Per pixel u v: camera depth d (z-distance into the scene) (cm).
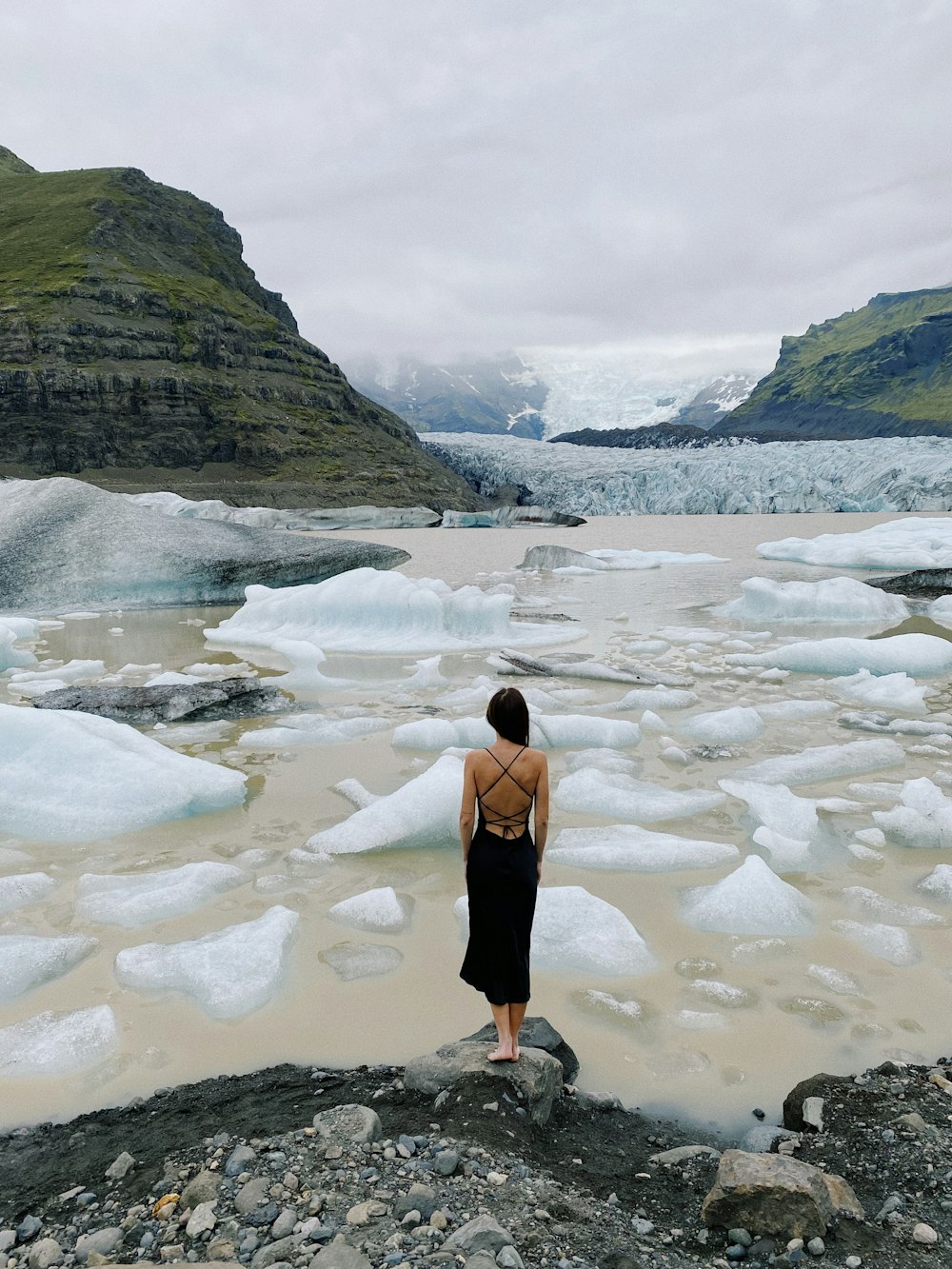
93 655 1371
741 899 490
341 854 587
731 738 852
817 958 441
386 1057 356
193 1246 236
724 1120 316
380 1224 238
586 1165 283
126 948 453
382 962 438
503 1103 300
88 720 775
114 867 573
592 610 1777
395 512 7619
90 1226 251
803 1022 381
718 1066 350
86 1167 286
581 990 413
